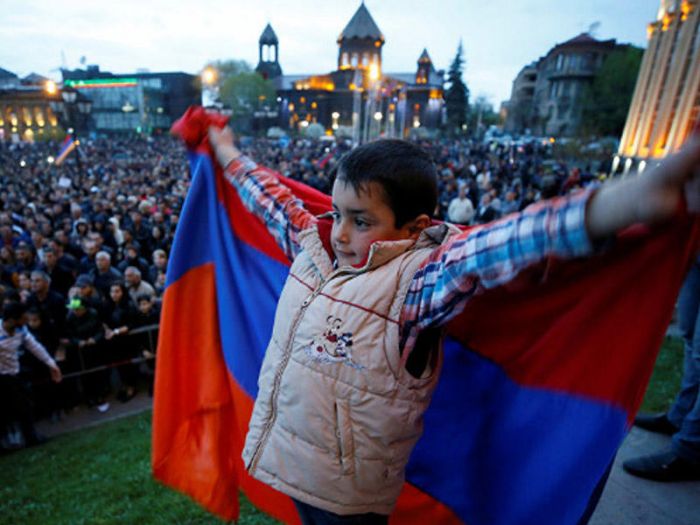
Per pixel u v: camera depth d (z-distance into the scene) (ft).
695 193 2.07
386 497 3.52
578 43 196.65
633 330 3.18
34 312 16.15
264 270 6.13
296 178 61.98
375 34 317.42
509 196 33.47
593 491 3.44
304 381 3.34
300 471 3.43
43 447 14.55
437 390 4.85
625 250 3.06
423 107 297.12
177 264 6.47
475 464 4.64
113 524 10.11
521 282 2.80
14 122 246.68
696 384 9.16
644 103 47.62
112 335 17.07
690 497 8.22
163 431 6.49
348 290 3.30
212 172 6.28
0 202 44.65
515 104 277.64
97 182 63.00
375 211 3.21
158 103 293.43
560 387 3.73
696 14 40.11
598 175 64.03
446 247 3.11
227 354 6.38
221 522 9.89
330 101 303.68
